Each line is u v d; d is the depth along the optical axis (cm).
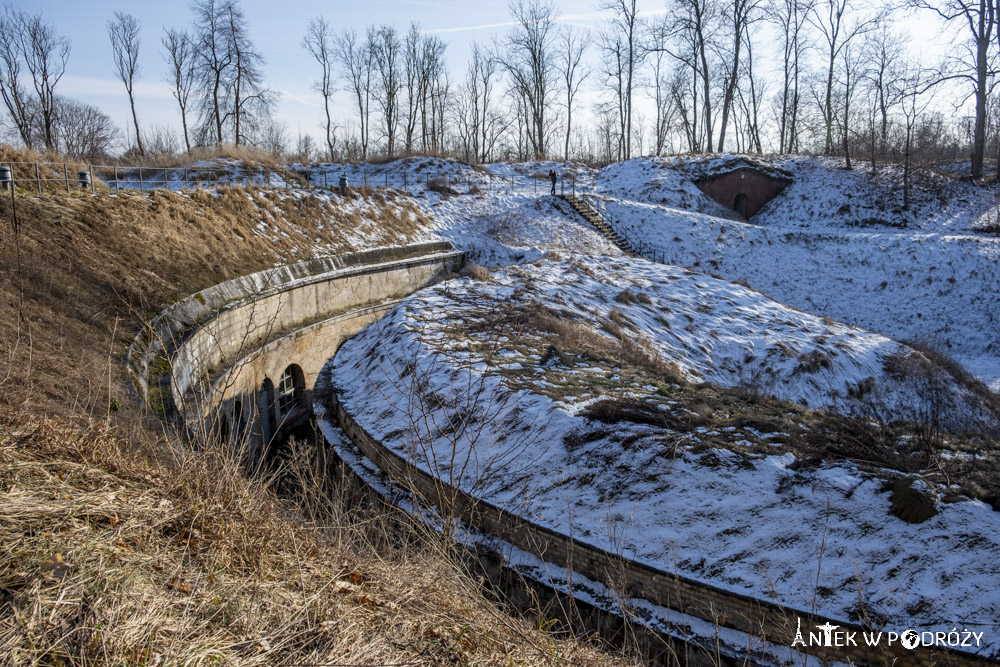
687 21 4647
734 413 1198
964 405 1869
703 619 828
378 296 2588
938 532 827
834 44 4538
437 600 518
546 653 503
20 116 4641
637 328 1998
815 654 761
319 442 1310
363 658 412
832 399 1845
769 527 877
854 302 2920
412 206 3322
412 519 753
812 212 3822
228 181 2888
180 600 419
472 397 1184
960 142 6138
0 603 380
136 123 4738
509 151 6281
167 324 1519
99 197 1952
